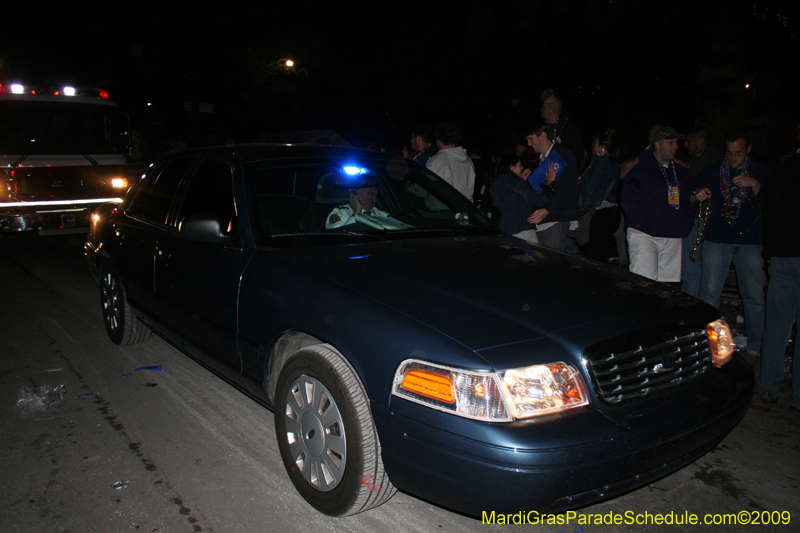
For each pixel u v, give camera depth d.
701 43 12.87
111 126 10.12
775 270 3.98
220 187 3.65
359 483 2.51
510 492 2.11
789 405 4.12
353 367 2.52
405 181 4.05
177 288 3.74
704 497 3.02
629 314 2.57
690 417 2.44
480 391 2.18
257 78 20.69
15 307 6.21
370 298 2.62
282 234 3.32
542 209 4.76
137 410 3.85
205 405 3.95
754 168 4.55
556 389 2.25
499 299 2.61
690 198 4.65
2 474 3.09
